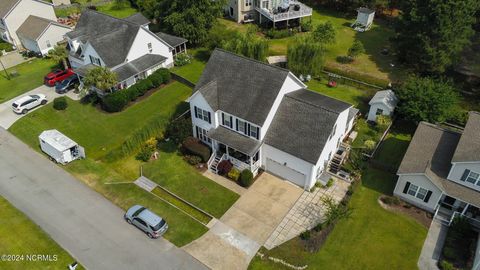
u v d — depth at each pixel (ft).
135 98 161.58
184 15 194.90
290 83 123.95
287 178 122.01
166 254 98.32
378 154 132.77
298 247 100.17
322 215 109.40
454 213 103.76
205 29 200.34
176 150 135.85
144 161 131.34
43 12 216.74
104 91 157.17
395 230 104.88
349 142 136.56
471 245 99.04
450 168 106.32
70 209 111.34
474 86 167.84
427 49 163.84
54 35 204.33
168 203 113.60
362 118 151.84
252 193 117.50
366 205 112.57
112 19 177.47
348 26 232.12
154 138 137.39
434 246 100.37
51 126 147.95
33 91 171.42
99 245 100.58
